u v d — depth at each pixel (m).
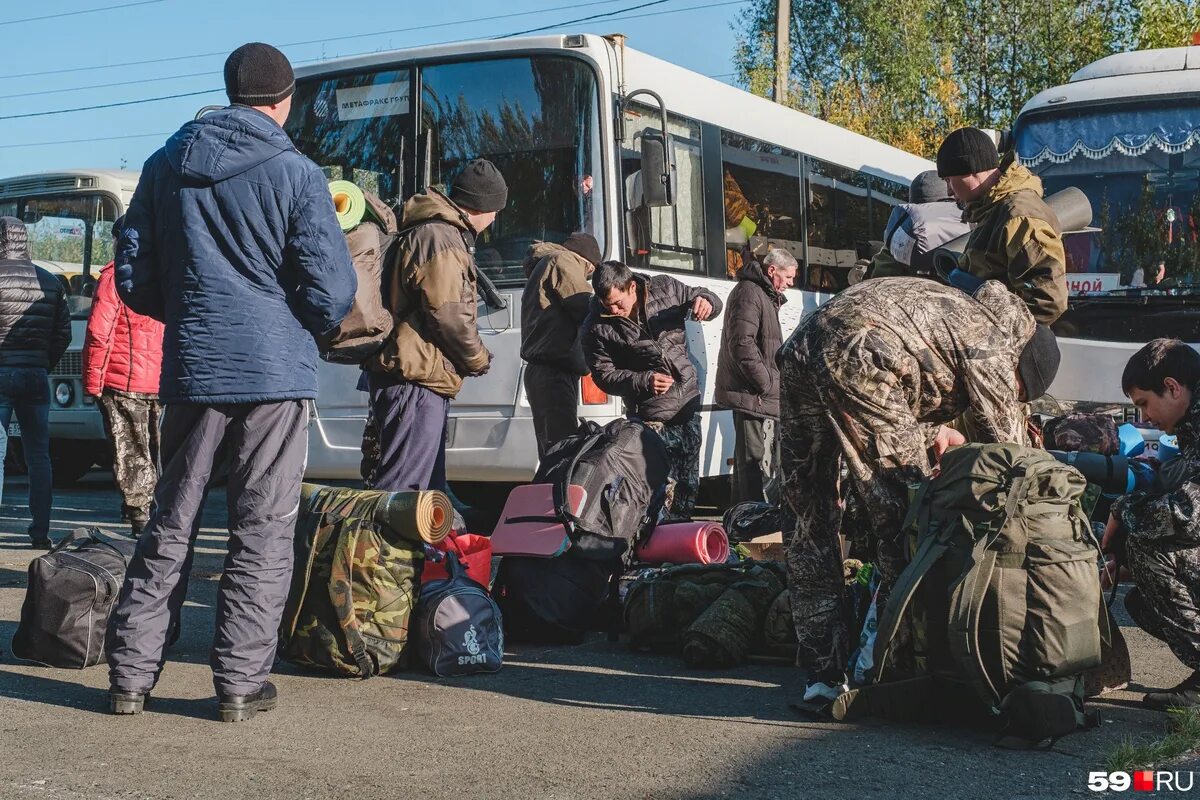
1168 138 10.41
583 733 4.23
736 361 8.56
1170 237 10.24
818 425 4.37
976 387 4.21
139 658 4.43
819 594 4.48
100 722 4.33
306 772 3.78
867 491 4.25
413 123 9.44
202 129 4.39
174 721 4.36
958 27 29.56
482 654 5.14
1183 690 4.53
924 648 4.16
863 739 4.15
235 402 4.34
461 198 5.90
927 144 28.25
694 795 3.59
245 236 4.34
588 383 8.61
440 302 5.68
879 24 29.66
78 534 5.42
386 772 3.79
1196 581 4.39
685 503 7.51
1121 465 5.71
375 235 5.21
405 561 5.12
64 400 13.45
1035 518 3.97
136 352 9.05
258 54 4.49
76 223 13.85
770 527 7.04
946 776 3.77
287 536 4.48
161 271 4.48
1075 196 6.30
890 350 4.16
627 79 9.28
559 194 9.03
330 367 9.37
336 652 5.00
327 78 9.73
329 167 9.66
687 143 10.09
